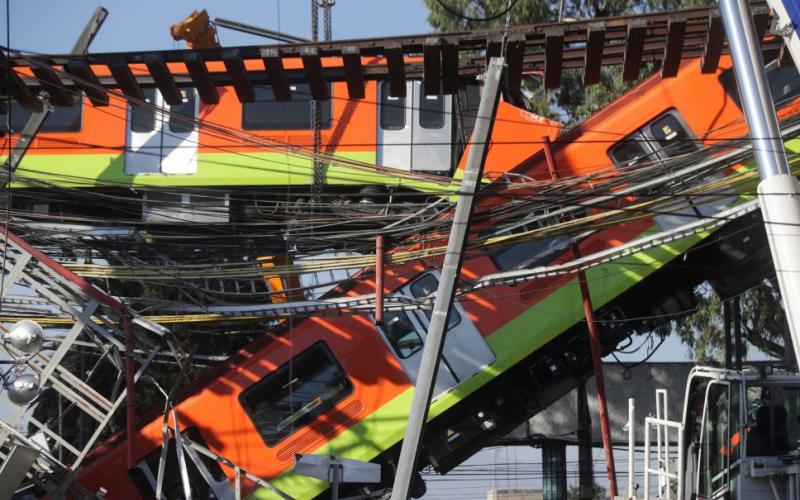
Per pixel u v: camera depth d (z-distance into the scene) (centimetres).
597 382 1332
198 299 1595
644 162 1430
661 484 1223
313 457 1162
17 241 1273
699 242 1415
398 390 1458
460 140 1636
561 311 1432
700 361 2283
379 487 1501
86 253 1430
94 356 1986
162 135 1658
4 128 1678
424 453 1540
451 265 1034
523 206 1340
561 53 1230
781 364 1241
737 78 940
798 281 873
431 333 1029
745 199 1377
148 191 1591
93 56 1248
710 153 1313
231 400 1483
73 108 1677
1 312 1543
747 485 1094
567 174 1442
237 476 1392
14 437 1198
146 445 1473
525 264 1448
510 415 1539
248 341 2105
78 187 1652
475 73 1557
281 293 1365
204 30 1677
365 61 1644
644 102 1441
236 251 1416
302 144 1642
